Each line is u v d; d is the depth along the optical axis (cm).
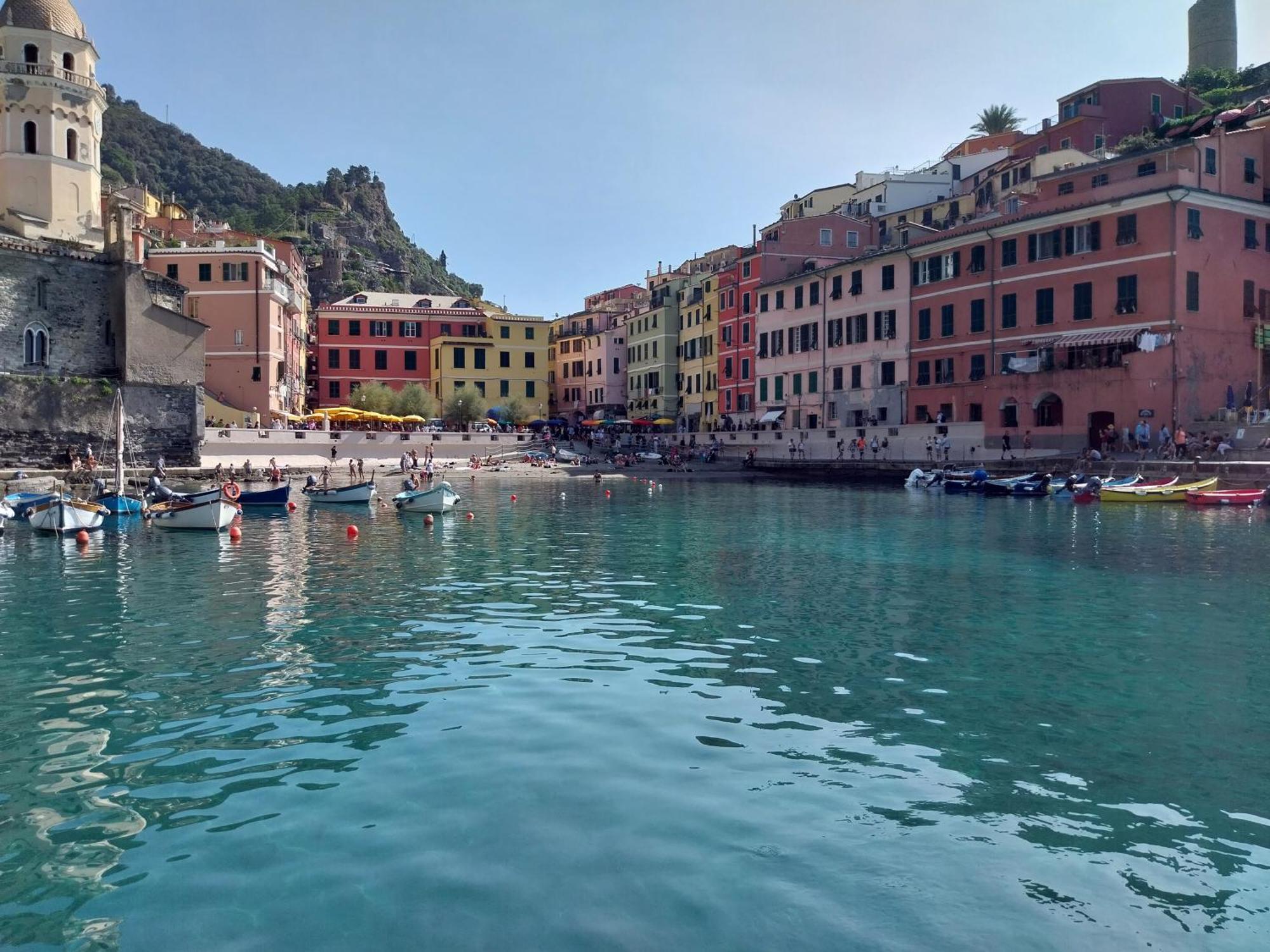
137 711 1166
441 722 1110
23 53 5459
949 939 645
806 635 1590
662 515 3928
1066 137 7244
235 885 718
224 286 7781
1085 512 3928
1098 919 673
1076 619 1720
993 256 5900
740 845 782
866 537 3052
